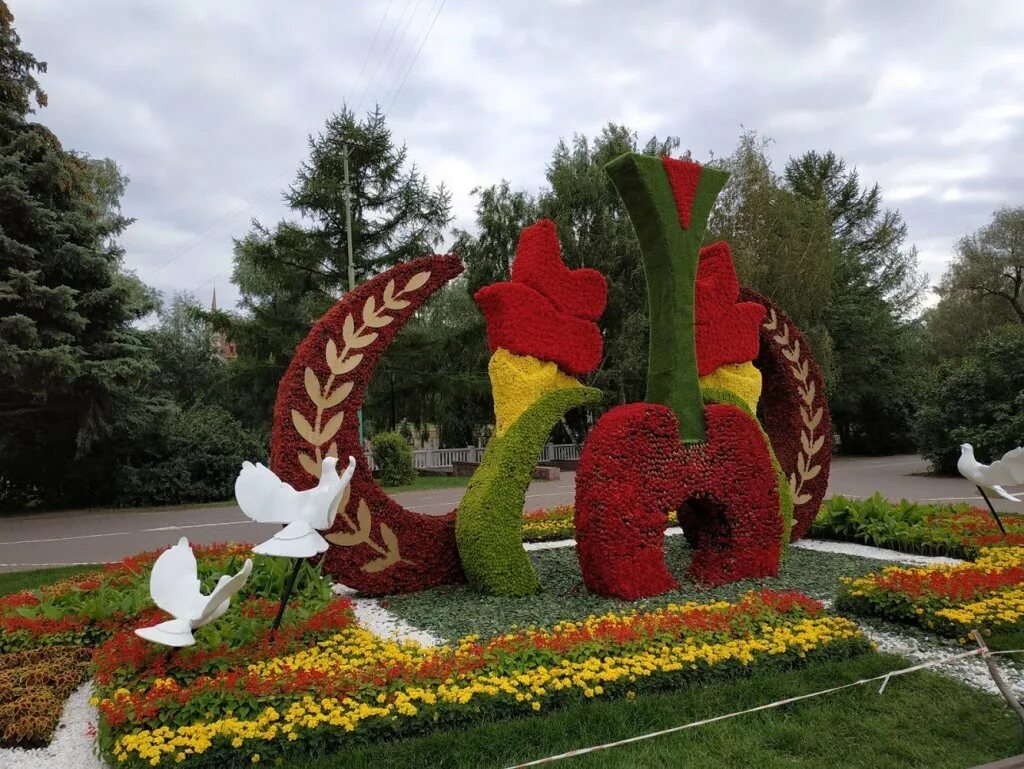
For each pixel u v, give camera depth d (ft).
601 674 14.14
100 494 66.18
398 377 86.07
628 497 21.12
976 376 65.26
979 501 48.19
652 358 23.53
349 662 15.10
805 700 14.06
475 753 11.85
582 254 84.38
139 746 11.53
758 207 86.48
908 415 101.40
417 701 13.00
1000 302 102.27
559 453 96.12
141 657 14.69
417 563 22.54
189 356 107.24
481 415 99.66
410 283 22.86
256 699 12.84
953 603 18.56
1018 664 16.29
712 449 23.07
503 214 89.30
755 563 23.72
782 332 30.91
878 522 30.81
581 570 23.75
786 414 31.12
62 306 55.67
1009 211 100.32
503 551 21.65
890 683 14.96
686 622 16.89
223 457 67.05
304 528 15.80
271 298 101.24
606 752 12.09
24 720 13.52
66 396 59.77
